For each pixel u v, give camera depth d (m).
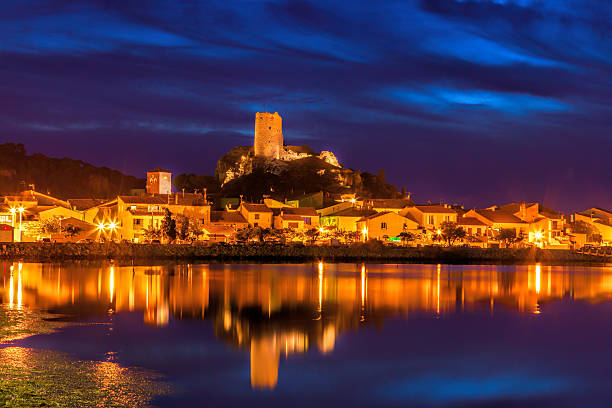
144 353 42.53
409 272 111.31
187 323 53.97
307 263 132.25
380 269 118.19
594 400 34.66
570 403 34.12
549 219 190.00
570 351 45.50
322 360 42.16
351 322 55.91
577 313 62.91
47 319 53.84
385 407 33.16
